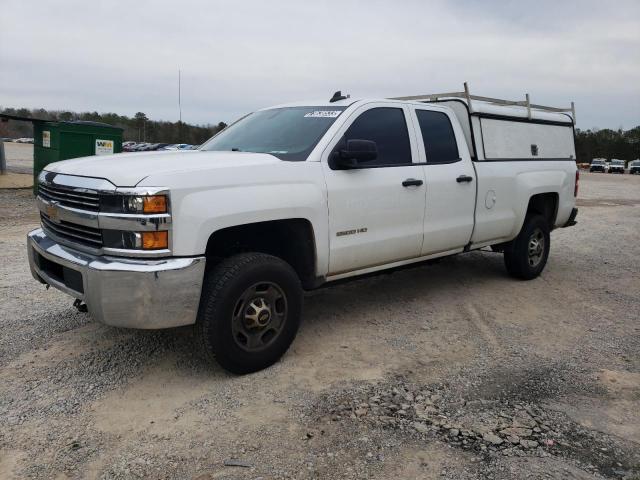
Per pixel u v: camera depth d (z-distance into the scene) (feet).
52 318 16.05
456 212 17.92
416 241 16.63
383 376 12.73
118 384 12.12
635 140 318.24
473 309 18.08
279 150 14.46
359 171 14.76
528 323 16.81
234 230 12.62
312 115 15.55
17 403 11.19
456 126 18.47
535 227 21.61
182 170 11.32
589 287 21.34
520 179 20.52
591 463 9.41
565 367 13.43
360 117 15.30
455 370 13.15
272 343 12.95
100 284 10.89
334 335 15.40
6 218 34.53
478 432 10.31
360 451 9.66
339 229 14.25
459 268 24.03
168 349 14.01
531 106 22.85
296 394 11.76
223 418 10.75
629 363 13.79
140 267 10.77
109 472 9.02
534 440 10.09
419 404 11.38
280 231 13.94
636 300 19.63
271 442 9.93
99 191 11.05
